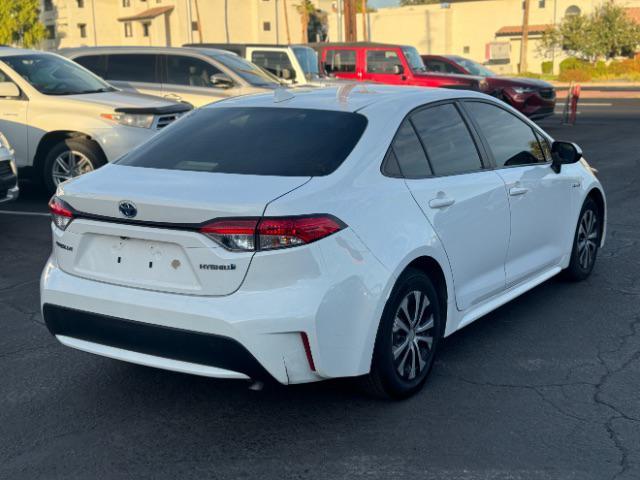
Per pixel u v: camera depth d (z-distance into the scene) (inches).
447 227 172.7
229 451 146.9
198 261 141.3
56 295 156.0
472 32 2390.5
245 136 170.9
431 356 173.2
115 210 148.1
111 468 141.5
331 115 173.2
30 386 177.3
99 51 521.7
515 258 207.5
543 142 226.5
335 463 141.7
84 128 382.3
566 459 142.3
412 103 180.5
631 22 2000.5
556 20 2274.9
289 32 2610.7
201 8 2428.6
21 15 2630.4
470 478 135.9
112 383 178.7
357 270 146.9
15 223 351.3
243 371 141.3
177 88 502.3
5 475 139.3
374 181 159.0
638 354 193.5
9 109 393.1
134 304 145.9
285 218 139.4
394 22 2400.3
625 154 566.9
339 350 145.5
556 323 215.8
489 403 165.8
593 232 255.1
